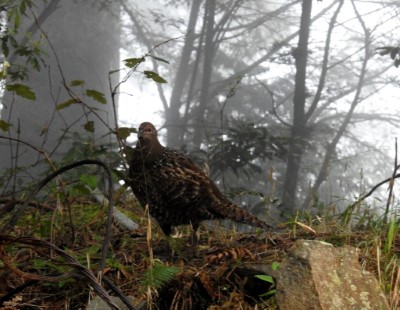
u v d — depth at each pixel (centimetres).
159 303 300
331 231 394
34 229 396
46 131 430
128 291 312
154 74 339
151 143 400
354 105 1611
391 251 338
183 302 297
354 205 416
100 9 1703
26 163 1587
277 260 325
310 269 263
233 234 404
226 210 409
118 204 529
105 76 1911
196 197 403
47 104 1708
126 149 398
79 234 419
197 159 981
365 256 315
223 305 286
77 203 499
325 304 254
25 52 602
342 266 268
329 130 1844
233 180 1619
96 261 346
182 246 367
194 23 2066
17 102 1673
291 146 1323
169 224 412
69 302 305
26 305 305
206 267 327
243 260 330
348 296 260
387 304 261
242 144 973
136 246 388
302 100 1391
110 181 281
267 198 474
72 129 1714
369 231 386
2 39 601
